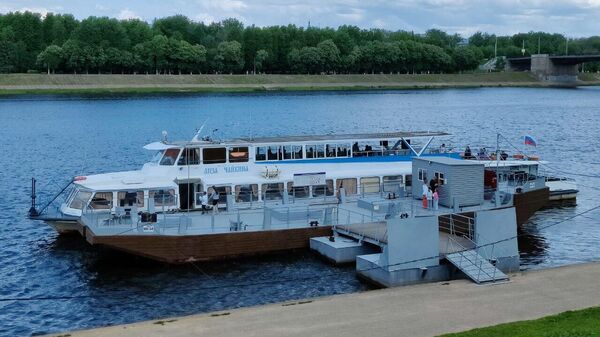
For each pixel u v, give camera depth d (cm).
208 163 6462
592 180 10144
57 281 5444
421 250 4981
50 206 6981
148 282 5328
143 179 6250
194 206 6294
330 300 4294
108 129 16638
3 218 7538
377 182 6894
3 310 4844
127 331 3797
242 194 6384
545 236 6950
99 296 5081
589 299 4216
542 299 4231
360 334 3669
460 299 4256
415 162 6769
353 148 7062
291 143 6756
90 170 10931
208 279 5362
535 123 19075
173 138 15038
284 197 6438
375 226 5831
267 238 5759
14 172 10650
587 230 7194
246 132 16162
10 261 5975
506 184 7194
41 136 15312
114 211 5738
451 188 6344
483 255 5216
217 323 3894
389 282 4916
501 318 3891
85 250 6269
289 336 3666
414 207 6397
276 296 5012
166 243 5506
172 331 3778
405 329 3731
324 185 6644
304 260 5753
